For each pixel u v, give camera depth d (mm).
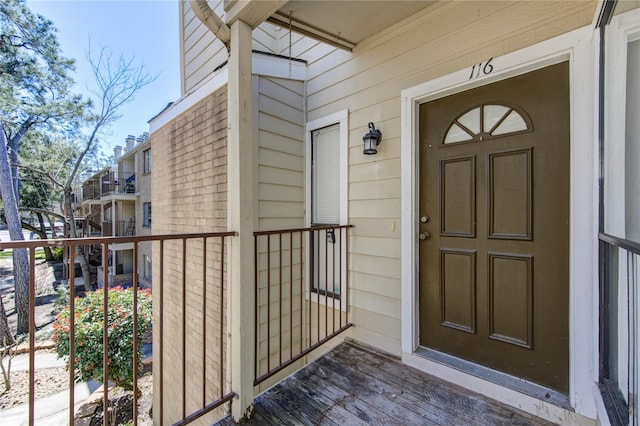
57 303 10156
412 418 1615
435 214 2131
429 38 2104
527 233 1751
